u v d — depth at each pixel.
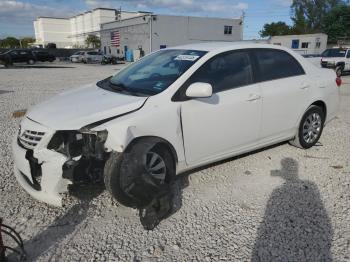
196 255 2.84
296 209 3.54
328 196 3.81
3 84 14.57
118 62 45.44
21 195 3.76
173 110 3.49
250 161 4.79
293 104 4.77
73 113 3.29
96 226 3.23
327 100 5.32
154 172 3.40
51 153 3.10
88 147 3.17
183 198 3.75
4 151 5.12
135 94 3.64
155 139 3.34
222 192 3.89
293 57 4.96
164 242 3.01
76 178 3.17
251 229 3.20
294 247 2.94
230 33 55.97
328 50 20.23
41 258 2.78
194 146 3.74
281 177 4.30
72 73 22.33
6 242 2.95
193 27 52.38
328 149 5.37
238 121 4.09
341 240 3.03
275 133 4.67
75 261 2.76
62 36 123.25
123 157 3.09
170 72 3.85
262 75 4.43
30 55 34.75
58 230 3.16
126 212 3.47
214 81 3.90
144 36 50.53
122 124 3.13
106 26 62.09
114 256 2.83
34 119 3.38
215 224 3.28
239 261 2.77
